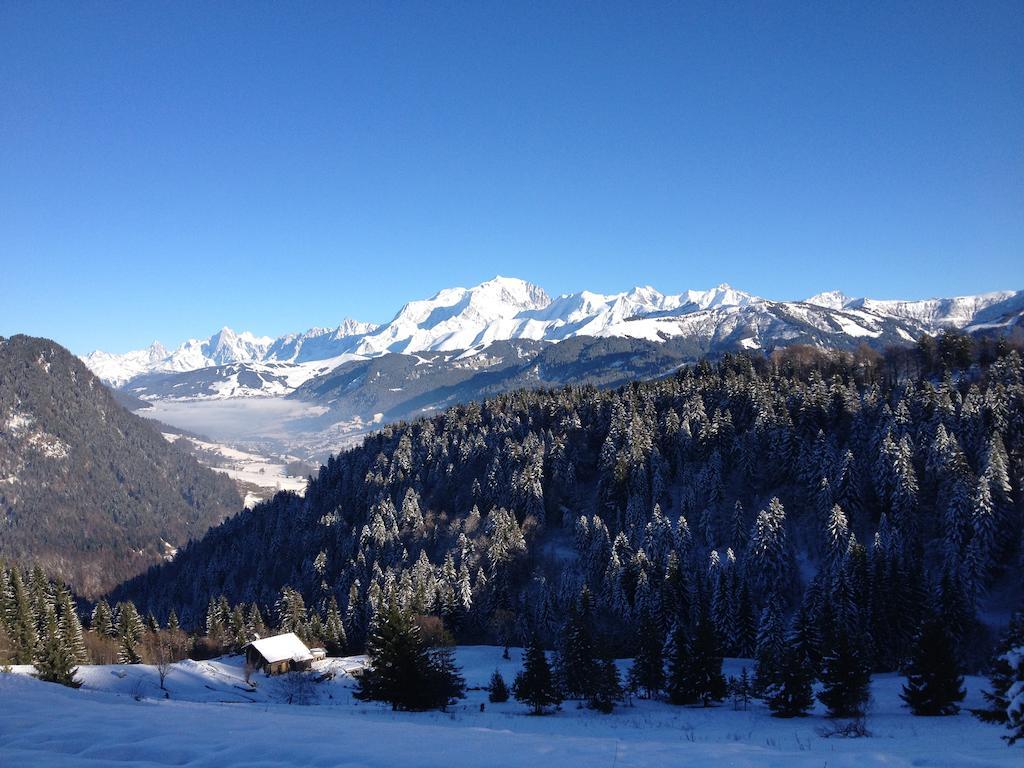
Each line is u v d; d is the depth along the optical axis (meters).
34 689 30.59
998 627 82.38
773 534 100.56
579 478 150.00
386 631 54.66
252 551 187.00
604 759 17.52
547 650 102.94
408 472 175.75
